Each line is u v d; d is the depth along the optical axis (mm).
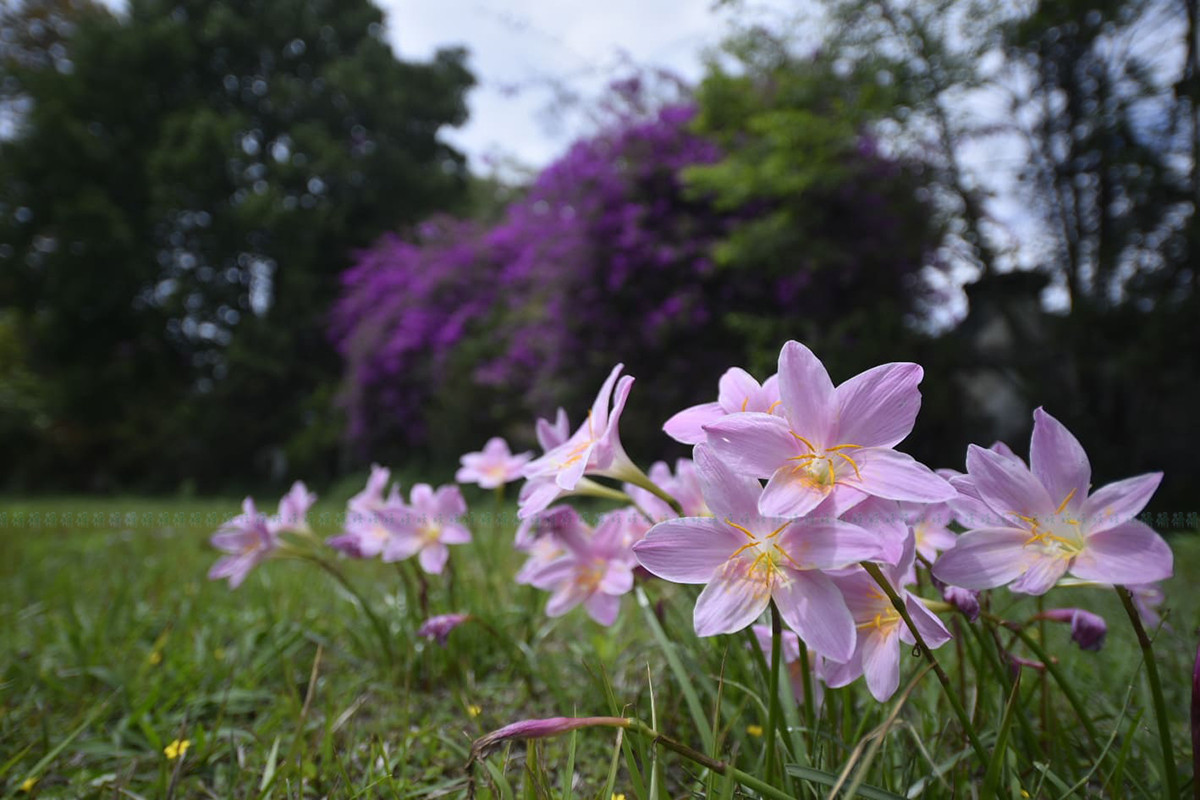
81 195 17219
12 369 17391
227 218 18203
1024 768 1300
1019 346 6609
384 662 2266
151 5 19594
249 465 17516
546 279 8906
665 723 1729
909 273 8141
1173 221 7188
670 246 7930
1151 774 1341
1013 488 925
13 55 19469
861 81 7648
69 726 1923
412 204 19938
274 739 1843
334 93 20000
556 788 1410
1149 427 6402
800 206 7492
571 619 2809
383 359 13273
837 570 973
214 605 3150
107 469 17109
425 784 1619
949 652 2008
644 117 8859
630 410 8070
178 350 19406
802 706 1438
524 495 1363
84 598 3357
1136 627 947
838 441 936
